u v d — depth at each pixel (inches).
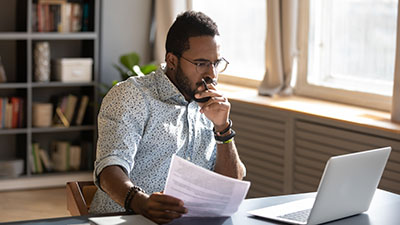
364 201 73.0
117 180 70.6
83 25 195.3
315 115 146.9
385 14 150.3
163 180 83.2
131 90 79.7
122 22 203.9
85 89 202.1
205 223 66.6
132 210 69.9
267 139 161.0
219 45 79.1
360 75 158.9
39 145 201.6
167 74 83.3
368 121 138.6
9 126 187.6
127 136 76.8
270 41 167.3
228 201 66.9
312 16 165.6
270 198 79.1
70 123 196.5
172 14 195.6
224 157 82.9
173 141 82.6
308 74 169.2
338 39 163.0
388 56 150.9
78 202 81.0
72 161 197.9
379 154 71.6
